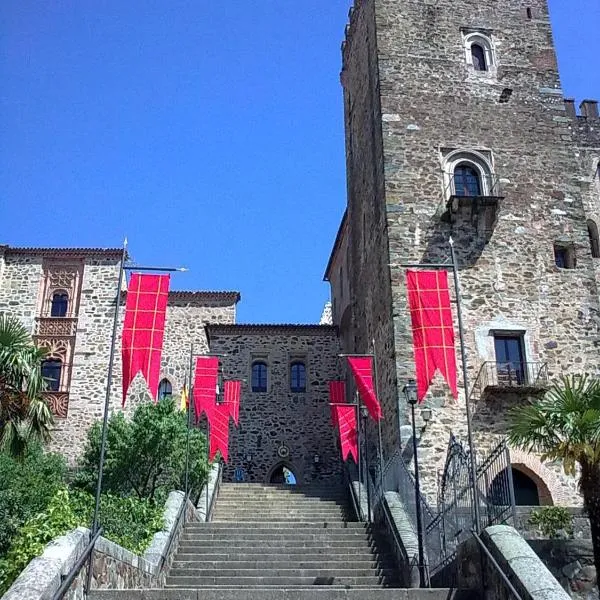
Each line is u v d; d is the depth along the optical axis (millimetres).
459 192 23438
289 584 14586
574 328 21906
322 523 18656
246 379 32594
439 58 25156
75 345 31781
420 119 24141
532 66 25438
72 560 9242
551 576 9375
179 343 33781
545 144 24250
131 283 14977
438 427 20031
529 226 23000
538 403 13398
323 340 33531
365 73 27375
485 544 10859
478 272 22156
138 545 14242
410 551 14797
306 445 31688
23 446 15781
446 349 16656
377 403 20750
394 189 23031
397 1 25906
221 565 15453
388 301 22125
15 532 15680
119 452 22781
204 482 22453
